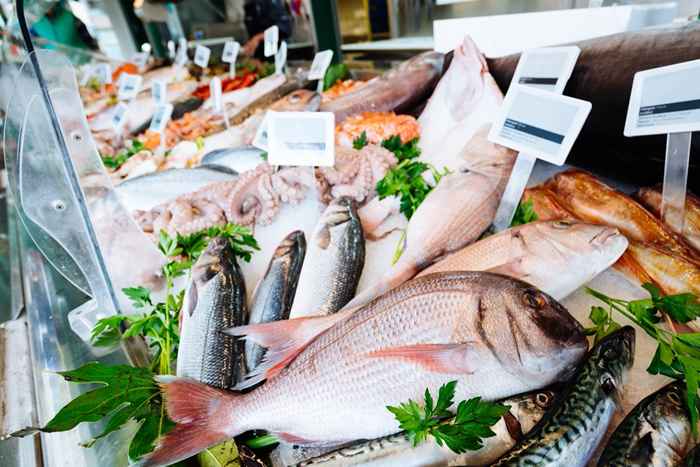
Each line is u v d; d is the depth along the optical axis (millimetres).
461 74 1497
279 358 836
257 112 2299
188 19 4359
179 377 812
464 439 636
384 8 3311
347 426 759
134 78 2787
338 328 817
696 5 1473
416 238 1106
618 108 1062
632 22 1209
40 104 1012
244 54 3785
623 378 708
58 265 1149
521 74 1107
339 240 1102
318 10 3512
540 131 962
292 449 787
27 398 1039
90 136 1176
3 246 1846
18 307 1431
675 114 794
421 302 775
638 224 947
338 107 1913
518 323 720
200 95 3025
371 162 1369
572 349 709
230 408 788
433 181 1312
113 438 827
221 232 1216
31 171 1036
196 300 1005
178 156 2094
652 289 813
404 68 1913
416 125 1586
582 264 880
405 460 712
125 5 4234
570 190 1102
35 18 3232
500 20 1498
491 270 917
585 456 654
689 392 623
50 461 852
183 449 725
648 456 615
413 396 732
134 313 1130
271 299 1045
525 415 696
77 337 1111
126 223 1223
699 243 872
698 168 949
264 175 1396
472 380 719
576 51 956
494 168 1194
